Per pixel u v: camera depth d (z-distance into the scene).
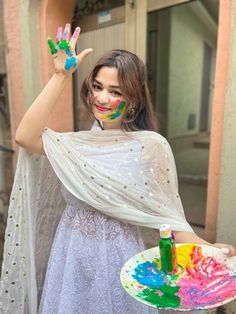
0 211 3.62
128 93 1.10
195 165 4.83
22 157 1.28
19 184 1.31
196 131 6.73
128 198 1.14
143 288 0.91
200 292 0.89
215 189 1.81
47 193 1.41
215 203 1.83
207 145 6.26
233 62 1.60
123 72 1.08
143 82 1.15
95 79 1.13
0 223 3.58
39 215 1.41
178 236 1.16
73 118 3.04
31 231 1.35
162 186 1.17
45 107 1.14
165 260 0.96
